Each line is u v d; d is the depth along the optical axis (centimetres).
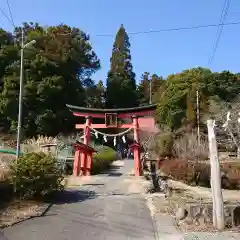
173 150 2781
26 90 3806
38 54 4031
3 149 2664
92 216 1155
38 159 1371
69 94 4184
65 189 1628
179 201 1227
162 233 978
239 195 1708
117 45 5825
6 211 1155
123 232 984
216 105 3328
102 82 5866
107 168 2897
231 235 945
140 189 1680
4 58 4131
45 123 3825
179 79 3881
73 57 4284
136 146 2309
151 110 2359
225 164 2238
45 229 994
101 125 2386
